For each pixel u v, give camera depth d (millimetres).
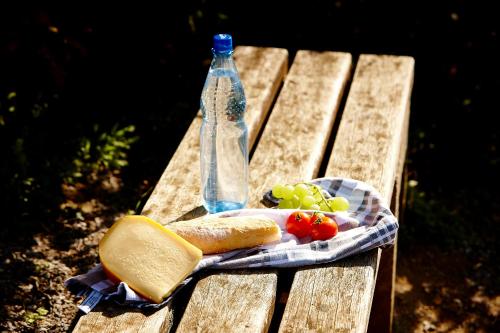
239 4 3885
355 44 3877
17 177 3230
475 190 3848
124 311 1956
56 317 2828
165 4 3625
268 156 2434
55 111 3625
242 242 2074
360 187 2240
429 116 3910
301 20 3883
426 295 3281
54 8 3293
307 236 2131
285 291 2104
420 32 3740
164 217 2205
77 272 2990
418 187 3830
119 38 3621
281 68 2900
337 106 2736
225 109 2197
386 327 2717
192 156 2416
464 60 3752
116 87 3816
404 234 3541
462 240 3557
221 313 1954
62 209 3234
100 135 3594
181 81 3941
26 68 3250
